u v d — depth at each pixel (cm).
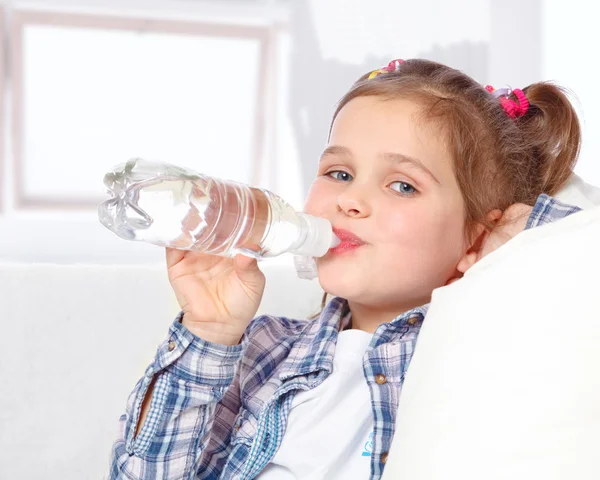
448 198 86
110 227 74
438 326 56
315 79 271
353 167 86
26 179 272
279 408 86
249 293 84
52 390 114
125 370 116
